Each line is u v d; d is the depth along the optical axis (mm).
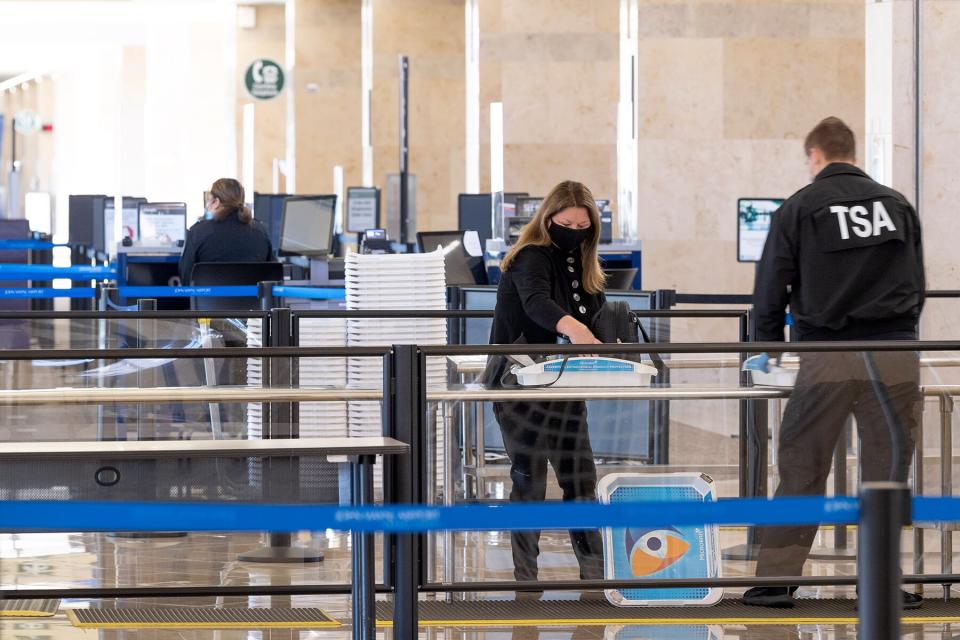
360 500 9484
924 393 11039
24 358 9469
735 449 10953
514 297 12531
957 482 11156
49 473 9133
